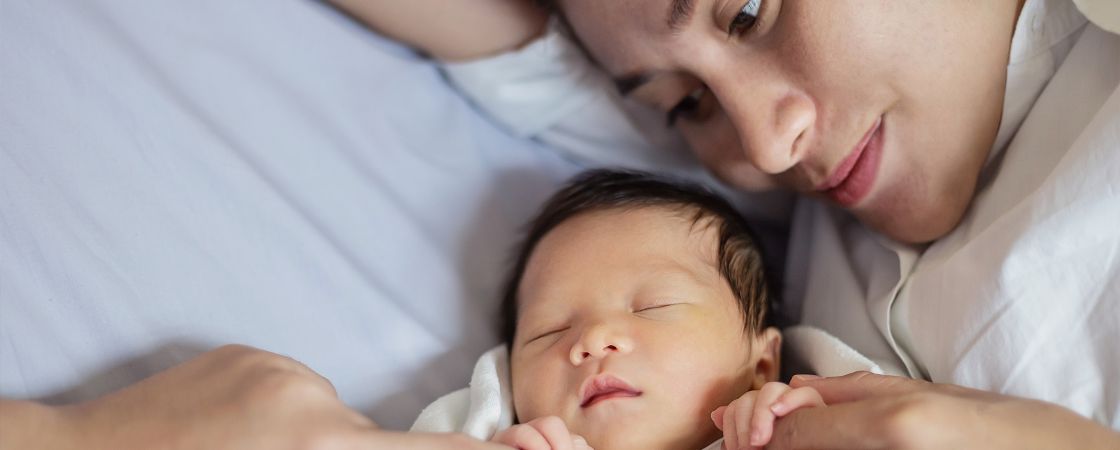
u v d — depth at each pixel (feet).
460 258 3.41
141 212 2.74
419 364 3.09
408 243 3.29
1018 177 2.94
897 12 2.75
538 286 3.10
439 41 3.70
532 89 3.75
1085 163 2.57
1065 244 2.56
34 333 2.42
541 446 2.42
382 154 3.43
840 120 2.91
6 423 2.04
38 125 2.71
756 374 3.08
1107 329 2.49
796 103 2.90
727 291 3.04
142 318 2.60
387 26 3.69
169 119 2.93
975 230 2.99
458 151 3.66
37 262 2.50
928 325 2.88
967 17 2.80
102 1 3.07
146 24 3.14
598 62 3.40
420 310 3.21
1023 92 3.07
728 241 3.18
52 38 2.87
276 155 3.17
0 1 2.84
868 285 3.31
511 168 3.82
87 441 2.03
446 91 3.82
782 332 3.41
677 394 2.75
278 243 2.94
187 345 2.64
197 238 2.80
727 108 3.02
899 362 3.06
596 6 3.03
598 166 3.99
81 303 2.52
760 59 2.90
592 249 3.10
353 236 3.19
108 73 2.90
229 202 2.91
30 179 2.60
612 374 2.73
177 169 2.87
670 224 3.15
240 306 2.79
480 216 3.55
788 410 2.33
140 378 2.54
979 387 2.62
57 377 2.41
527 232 3.51
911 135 2.93
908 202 3.06
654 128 3.88
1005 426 2.04
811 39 2.77
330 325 2.93
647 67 3.11
